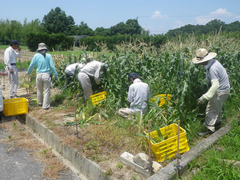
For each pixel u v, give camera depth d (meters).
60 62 8.63
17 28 44.50
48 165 3.52
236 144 3.39
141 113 4.14
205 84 4.19
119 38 26.84
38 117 4.98
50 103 6.04
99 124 4.49
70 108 5.58
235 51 6.98
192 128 4.06
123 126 4.13
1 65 12.82
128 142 3.67
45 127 4.43
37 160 3.66
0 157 3.71
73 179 3.24
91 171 3.17
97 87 6.34
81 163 3.38
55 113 5.26
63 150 3.83
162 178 2.63
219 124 4.21
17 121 5.18
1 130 4.70
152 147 3.17
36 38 30.81
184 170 2.91
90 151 3.45
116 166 3.08
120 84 5.21
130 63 6.19
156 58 6.72
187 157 3.08
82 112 5.19
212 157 2.98
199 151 3.23
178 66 4.29
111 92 5.37
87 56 6.85
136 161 2.92
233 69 5.87
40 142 4.36
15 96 6.52
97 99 5.36
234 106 5.25
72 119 4.86
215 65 3.66
